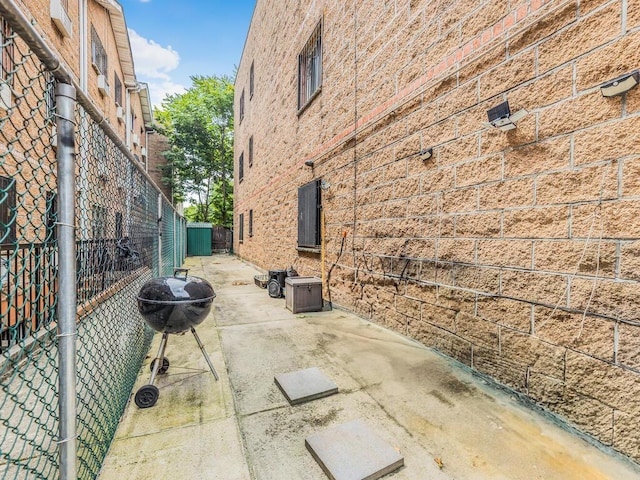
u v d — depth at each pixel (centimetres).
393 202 362
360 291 434
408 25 334
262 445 173
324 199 536
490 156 243
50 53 106
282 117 779
